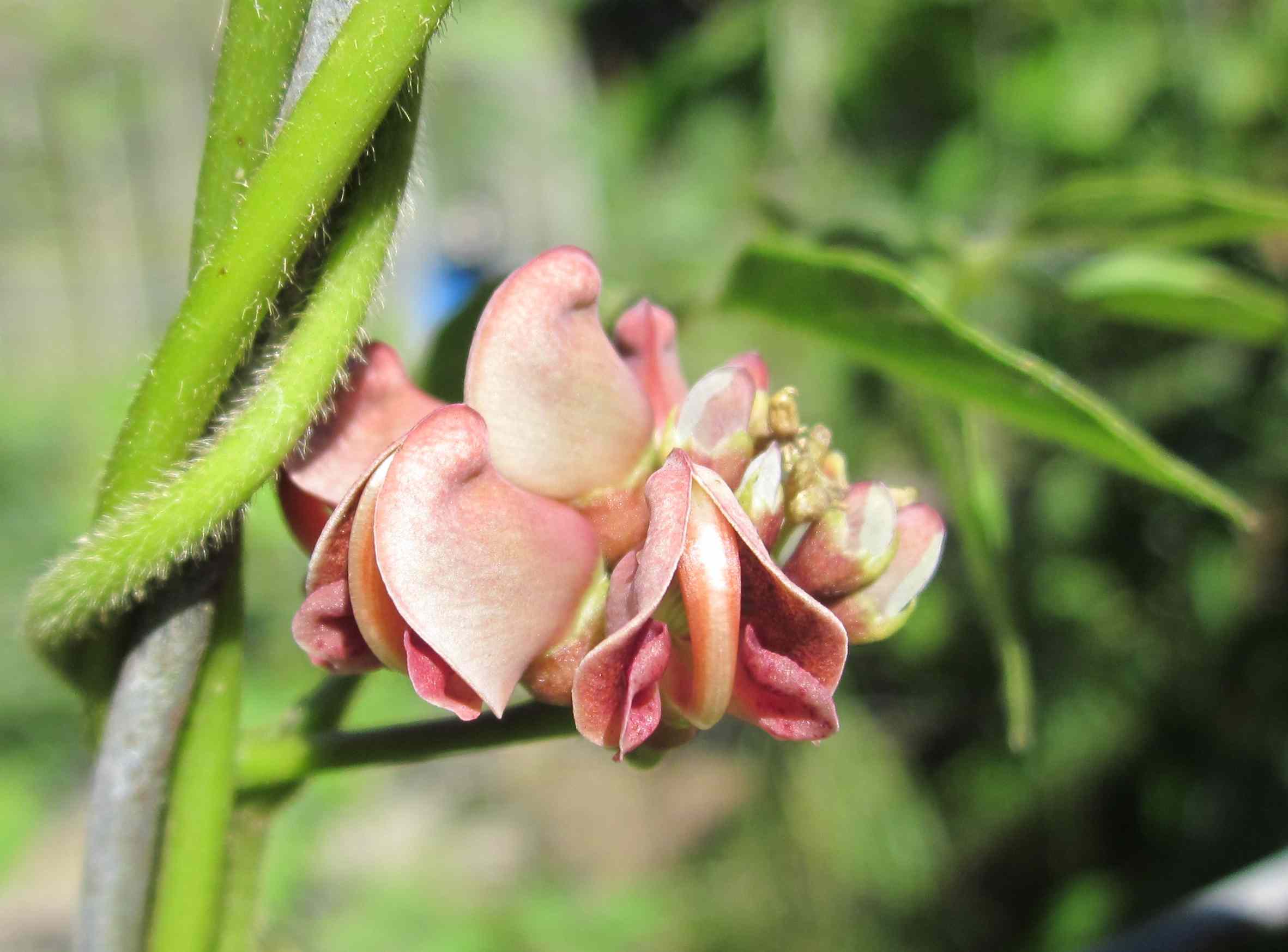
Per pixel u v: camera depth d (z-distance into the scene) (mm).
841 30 249
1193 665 264
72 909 378
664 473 57
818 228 111
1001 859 303
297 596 335
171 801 66
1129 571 266
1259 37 228
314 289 60
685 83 279
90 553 59
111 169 810
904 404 256
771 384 271
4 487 433
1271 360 236
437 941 289
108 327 812
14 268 790
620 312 95
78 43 761
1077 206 103
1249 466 243
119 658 64
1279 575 252
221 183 61
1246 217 102
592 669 55
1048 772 283
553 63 582
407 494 56
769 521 62
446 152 720
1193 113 228
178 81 808
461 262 562
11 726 360
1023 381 77
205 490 58
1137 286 109
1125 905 271
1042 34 239
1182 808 268
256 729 73
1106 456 80
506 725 70
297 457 64
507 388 62
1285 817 257
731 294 89
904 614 65
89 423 494
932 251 110
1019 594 274
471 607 56
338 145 57
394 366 67
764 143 272
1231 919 108
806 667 57
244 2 59
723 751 420
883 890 302
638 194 304
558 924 307
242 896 73
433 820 398
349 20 56
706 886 321
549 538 59
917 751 317
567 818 402
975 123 245
